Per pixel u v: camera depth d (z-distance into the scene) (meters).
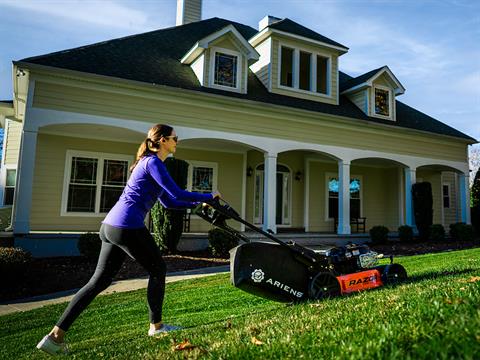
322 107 13.54
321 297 3.91
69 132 11.66
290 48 13.76
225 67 12.09
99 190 12.06
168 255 9.55
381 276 4.72
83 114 9.71
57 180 11.57
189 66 12.56
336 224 16.02
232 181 14.02
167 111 10.68
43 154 11.47
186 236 10.52
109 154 12.27
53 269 7.95
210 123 11.18
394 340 1.88
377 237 12.79
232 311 4.61
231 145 13.42
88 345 3.34
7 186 14.10
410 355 1.66
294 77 13.71
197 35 14.78
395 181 17.62
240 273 3.50
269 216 11.70
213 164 13.80
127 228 2.85
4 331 4.30
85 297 2.81
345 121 13.10
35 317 4.88
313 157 15.66
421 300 2.78
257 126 11.85
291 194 15.33
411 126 14.94
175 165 9.56
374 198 17.47
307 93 13.82
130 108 10.24
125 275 7.61
